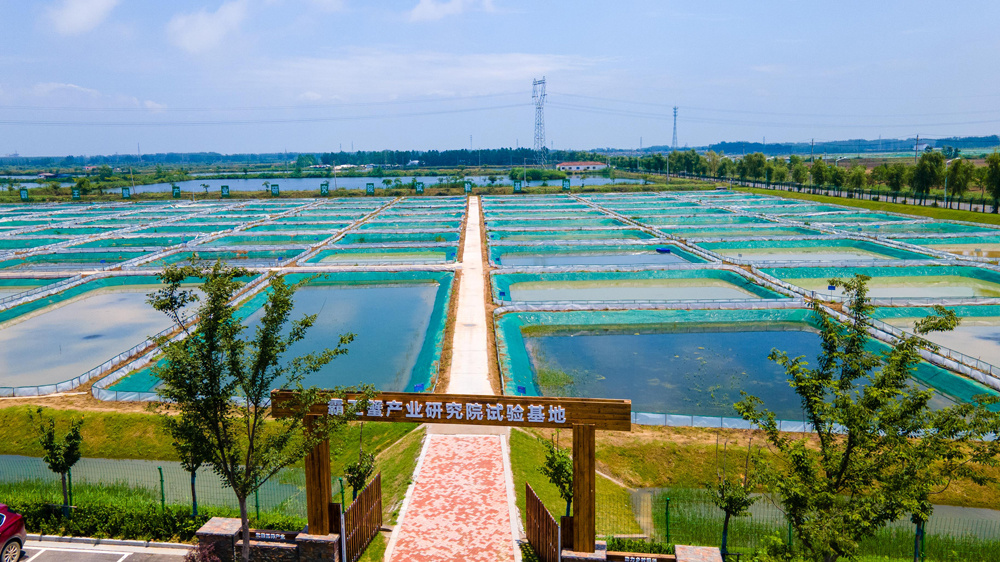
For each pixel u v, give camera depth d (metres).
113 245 95.81
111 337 52.88
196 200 164.00
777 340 50.59
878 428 16.44
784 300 57.34
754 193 158.38
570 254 88.25
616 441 31.23
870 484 16.62
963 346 47.19
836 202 134.00
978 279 68.25
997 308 55.44
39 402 36.81
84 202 162.88
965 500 27.64
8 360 47.53
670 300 60.22
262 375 18.48
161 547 23.00
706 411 36.84
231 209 141.00
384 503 25.89
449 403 20.84
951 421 16.38
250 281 68.31
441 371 40.88
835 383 17.27
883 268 70.25
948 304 55.88
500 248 88.88
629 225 106.38
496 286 63.66
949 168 116.38
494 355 43.81
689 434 32.06
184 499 27.78
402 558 21.41
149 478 30.08
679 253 86.19
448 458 28.55
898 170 126.31
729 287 67.31
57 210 142.38
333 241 94.19
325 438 19.88
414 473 27.17
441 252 88.31
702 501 27.47
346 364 45.44
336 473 30.03
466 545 22.09
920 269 70.12
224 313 17.52
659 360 45.97
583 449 20.42
